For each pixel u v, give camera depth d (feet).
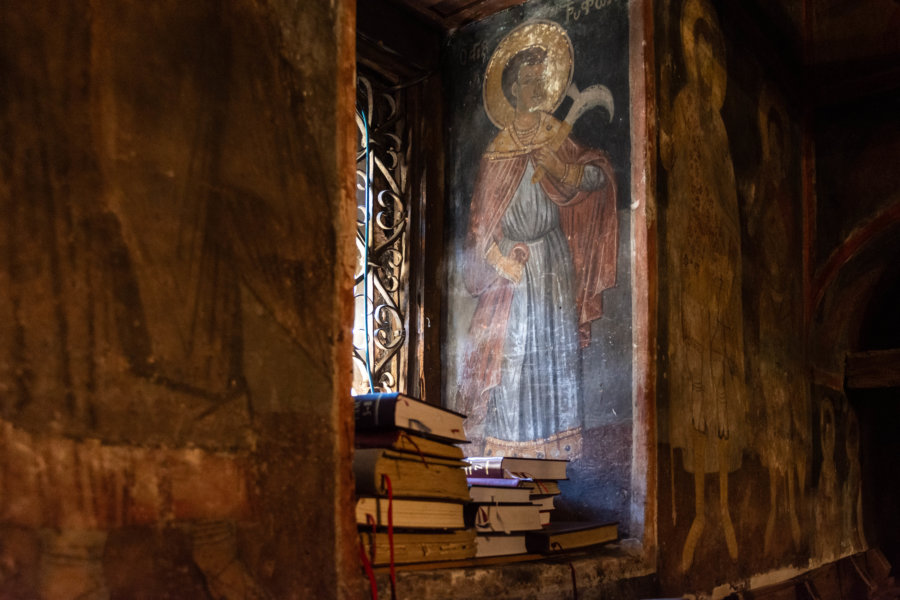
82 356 5.80
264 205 7.33
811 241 22.65
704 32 16.84
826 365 23.38
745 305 17.99
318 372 7.66
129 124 6.28
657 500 13.21
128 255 6.17
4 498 5.28
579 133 15.12
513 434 14.96
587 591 10.94
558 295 14.85
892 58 21.57
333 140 8.16
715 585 15.06
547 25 15.96
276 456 7.14
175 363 6.42
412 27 16.83
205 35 6.97
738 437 16.89
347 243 8.17
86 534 5.70
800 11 22.63
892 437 28.71
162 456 6.24
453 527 9.28
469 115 16.80
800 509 20.44
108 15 6.20
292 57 7.80
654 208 14.16
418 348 16.22
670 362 14.17
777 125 21.01
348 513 7.71
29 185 5.59
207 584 6.43
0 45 5.49
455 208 16.66
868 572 25.30
